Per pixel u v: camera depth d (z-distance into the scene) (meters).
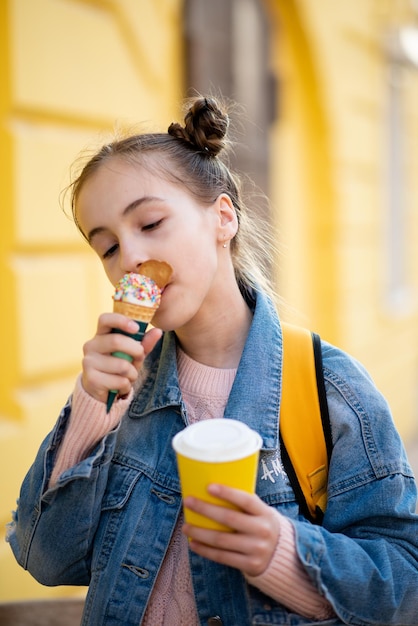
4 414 2.88
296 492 1.36
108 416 1.32
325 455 1.38
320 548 1.23
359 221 6.15
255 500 1.15
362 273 6.25
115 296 1.30
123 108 3.35
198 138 1.47
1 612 2.07
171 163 1.41
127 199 1.35
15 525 1.55
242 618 1.32
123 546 1.39
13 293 2.83
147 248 1.34
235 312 1.48
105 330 1.28
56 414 3.02
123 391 1.31
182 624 1.36
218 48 4.49
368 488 1.33
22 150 2.81
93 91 3.15
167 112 4.03
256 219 1.89
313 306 5.91
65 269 3.07
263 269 1.73
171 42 4.09
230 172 1.59
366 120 6.28
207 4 4.39
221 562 1.18
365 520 1.34
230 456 1.11
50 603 2.13
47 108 2.92
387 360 6.83
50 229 2.97
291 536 1.22
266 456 1.37
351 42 5.92
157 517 1.39
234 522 1.14
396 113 7.08
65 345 3.06
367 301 6.36
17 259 2.85
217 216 1.44
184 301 1.35
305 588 1.23
